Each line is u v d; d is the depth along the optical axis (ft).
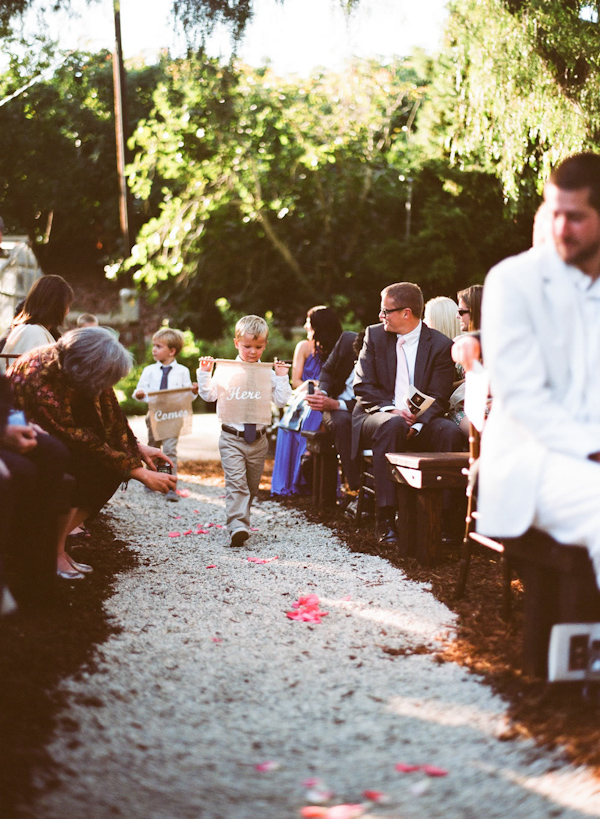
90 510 14.73
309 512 21.56
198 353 58.03
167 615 12.91
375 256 54.03
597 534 8.69
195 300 62.08
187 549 17.60
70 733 8.67
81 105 74.90
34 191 84.38
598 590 9.28
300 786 7.79
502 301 9.13
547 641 9.98
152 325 77.46
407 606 13.47
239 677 10.46
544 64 25.55
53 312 17.13
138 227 86.02
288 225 56.54
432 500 15.83
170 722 9.12
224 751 8.48
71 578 14.38
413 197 55.52
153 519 20.84
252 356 18.72
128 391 50.60
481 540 12.90
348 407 21.43
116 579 14.87
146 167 54.95
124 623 12.42
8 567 13.80
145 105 76.74
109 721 9.04
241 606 13.48
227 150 52.44
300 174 55.83
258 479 19.01
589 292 9.29
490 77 26.68
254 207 54.95
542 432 8.87
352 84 51.47
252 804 7.46
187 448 33.40
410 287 18.49
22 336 16.52
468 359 12.01
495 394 9.25
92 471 14.10
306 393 23.48
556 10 25.23
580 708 9.06
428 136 51.93
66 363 13.30
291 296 60.23
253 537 18.85
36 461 12.01
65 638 11.38
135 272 60.59
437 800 7.52
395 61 47.65
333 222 56.90
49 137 79.87
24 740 8.34
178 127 51.60
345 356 21.77
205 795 7.61
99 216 92.02
